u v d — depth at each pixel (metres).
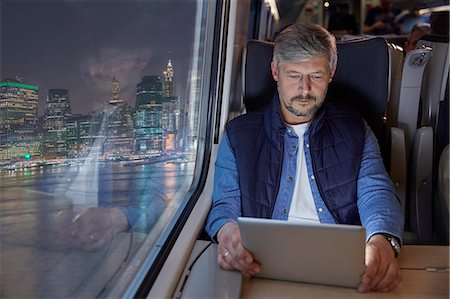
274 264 1.22
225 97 2.21
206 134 2.16
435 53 2.06
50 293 1.01
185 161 1.95
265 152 1.68
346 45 1.88
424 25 3.36
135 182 1.44
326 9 7.19
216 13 2.12
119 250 1.32
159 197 1.65
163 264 1.34
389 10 7.01
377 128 1.88
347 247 1.11
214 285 1.24
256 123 1.74
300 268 1.21
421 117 2.13
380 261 1.23
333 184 1.62
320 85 1.57
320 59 1.54
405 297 1.18
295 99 1.57
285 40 1.58
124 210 1.38
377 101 1.85
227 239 1.40
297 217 1.63
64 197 1.08
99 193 1.24
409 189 2.05
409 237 2.04
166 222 1.62
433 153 1.99
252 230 1.17
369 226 1.44
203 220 1.73
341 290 1.21
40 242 0.99
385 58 1.84
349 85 1.87
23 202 0.94
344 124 1.69
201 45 2.05
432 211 2.04
